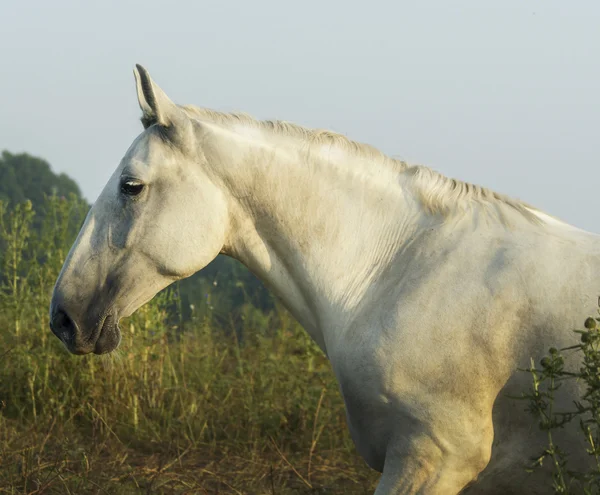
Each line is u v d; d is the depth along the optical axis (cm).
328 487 646
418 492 382
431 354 378
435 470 380
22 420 783
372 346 390
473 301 381
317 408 757
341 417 792
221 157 419
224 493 633
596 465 370
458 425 376
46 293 828
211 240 421
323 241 422
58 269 830
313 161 424
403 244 419
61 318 416
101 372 802
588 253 388
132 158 420
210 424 795
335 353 411
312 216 423
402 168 434
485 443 379
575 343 369
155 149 417
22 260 849
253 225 430
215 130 421
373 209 425
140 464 701
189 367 888
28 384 798
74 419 788
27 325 837
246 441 759
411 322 384
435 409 377
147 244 415
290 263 429
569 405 370
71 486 602
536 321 376
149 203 416
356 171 427
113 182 423
